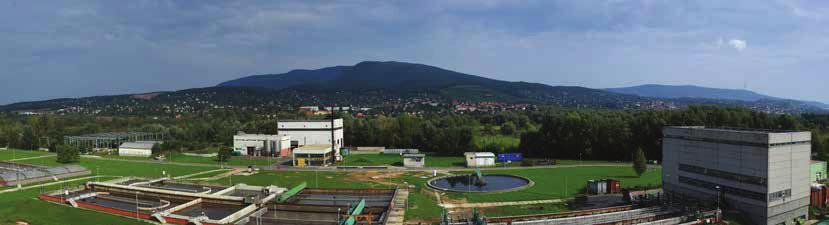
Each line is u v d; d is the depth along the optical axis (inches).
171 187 4443.9
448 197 3998.5
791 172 3336.6
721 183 3499.0
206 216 3425.2
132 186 4350.4
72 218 3304.6
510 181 4977.9
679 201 3676.2
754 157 3255.4
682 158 3828.7
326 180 4965.6
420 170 5743.1
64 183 4680.1
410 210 3533.5
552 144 7244.1
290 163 6432.1
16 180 4549.7
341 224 3088.1
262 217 3449.8
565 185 4562.0
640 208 3548.2
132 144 7500.0
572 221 3147.1
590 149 6845.5
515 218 3253.0
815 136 6171.3
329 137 7790.4
